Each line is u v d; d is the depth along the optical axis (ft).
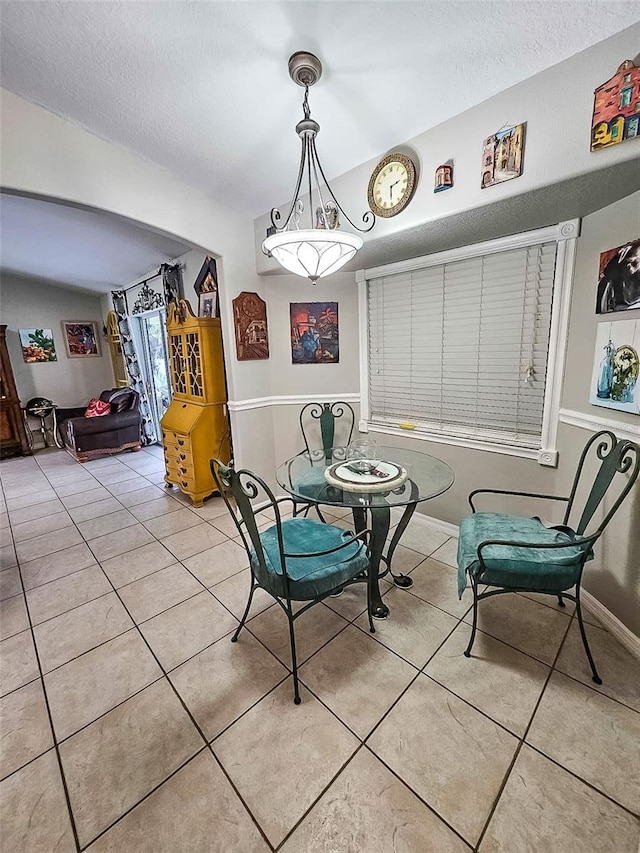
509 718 4.48
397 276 9.07
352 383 10.61
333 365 10.64
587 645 4.96
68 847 3.46
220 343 10.79
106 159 7.14
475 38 4.65
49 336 19.25
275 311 10.51
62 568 8.03
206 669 5.34
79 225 11.29
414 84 5.43
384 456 7.67
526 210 5.90
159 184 7.92
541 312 7.00
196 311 12.67
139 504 11.39
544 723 4.41
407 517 6.37
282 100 5.98
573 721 4.42
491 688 4.87
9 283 17.93
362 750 4.19
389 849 3.36
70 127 6.68
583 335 6.27
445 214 6.16
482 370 8.01
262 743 4.30
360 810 3.65
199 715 4.66
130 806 3.75
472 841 3.39
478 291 7.75
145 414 18.76
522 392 7.53
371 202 7.14
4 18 4.84
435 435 8.84
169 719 4.63
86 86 5.86
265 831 3.52
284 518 10.13
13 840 3.53
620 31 4.21
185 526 9.86
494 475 7.98
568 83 4.68
